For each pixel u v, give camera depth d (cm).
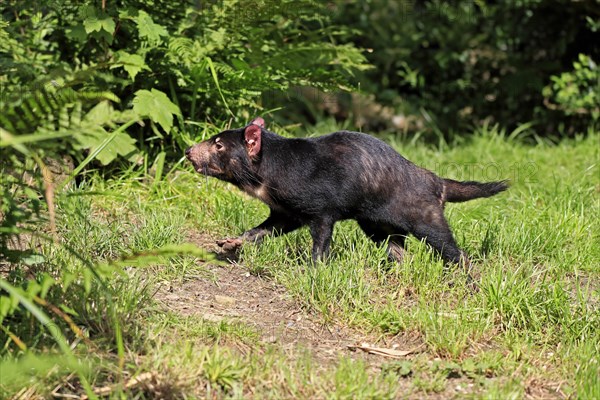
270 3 1093
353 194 832
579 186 1174
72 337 632
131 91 1050
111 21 975
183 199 1003
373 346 705
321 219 842
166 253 577
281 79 1142
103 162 972
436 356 692
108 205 961
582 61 1527
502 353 703
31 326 620
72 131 545
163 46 1058
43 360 564
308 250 888
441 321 719
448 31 1744
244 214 957
